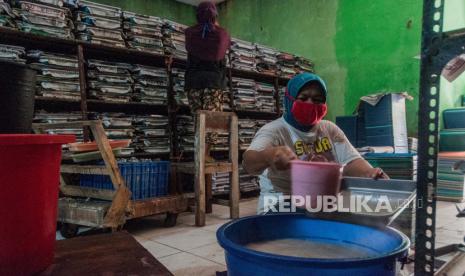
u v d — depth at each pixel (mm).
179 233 2898
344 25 5523
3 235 622
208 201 3748
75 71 3512
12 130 903
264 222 863
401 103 4488
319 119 1558
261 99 5242
